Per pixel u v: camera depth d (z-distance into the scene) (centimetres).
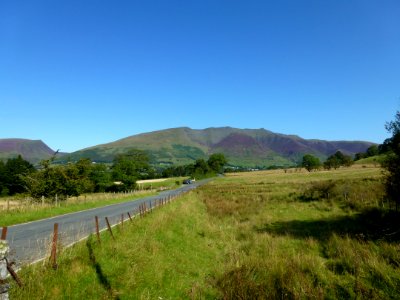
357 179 5431
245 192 5603
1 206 3036
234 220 2802
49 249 1130
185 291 1164
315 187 4162
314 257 1455
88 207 3538
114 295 971
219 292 1178
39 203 3503
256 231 2228
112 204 4066
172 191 7875
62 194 4094
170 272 1281
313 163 14050
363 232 1919
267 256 1532
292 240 1878
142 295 1014
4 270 645
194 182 12838
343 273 1293
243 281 1207
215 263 1564
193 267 1441
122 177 7831
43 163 4059
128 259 1238
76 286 950
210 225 2488
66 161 4275
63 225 2072
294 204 3550
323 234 1978
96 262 1133
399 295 1064
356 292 1091
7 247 654
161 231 1836
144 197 5706
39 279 904
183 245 1736
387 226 1944
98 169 7506
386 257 1405
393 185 2081
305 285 1138
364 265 1309
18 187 8894
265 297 1109
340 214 2689
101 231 1706
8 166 9025
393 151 2019
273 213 3044
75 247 1252
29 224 2144
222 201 4269
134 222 1991
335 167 13362
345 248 1551
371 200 2964
